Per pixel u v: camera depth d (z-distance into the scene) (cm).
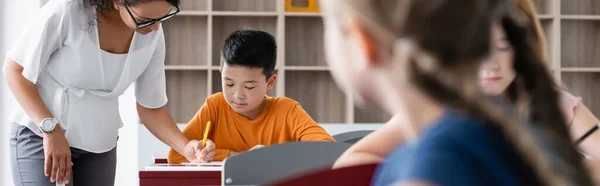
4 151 395
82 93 206
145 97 228
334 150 138
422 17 48
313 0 436
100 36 203
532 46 62
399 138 110
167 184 151
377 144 111
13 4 399
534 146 50
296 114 228
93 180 215
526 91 62
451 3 48
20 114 204
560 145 57
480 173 46
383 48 50
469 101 48
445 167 45
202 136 232
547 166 50
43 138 199
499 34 59
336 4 51
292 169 136
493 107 49
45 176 202
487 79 62
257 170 133
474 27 48
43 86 205
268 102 234
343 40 53
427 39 48
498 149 48
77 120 206
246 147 231
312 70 449
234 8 445
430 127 49
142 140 413
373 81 52
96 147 211
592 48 449
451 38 48
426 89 48
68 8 198
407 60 48
